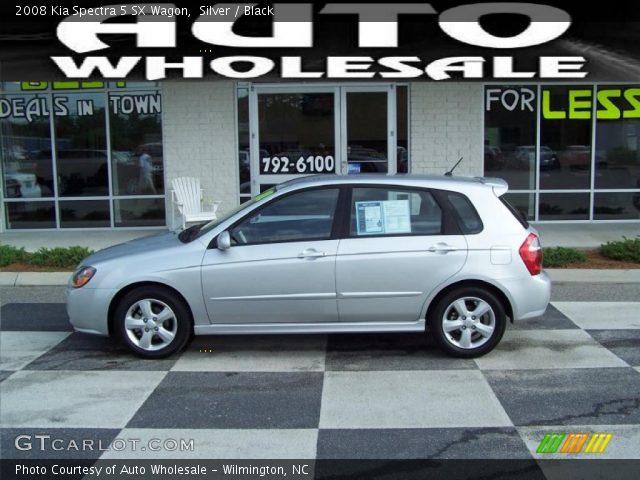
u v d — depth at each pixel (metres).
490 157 13.70
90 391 5.70
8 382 5.92
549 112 13.61
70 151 13.70
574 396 5.49
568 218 13.95
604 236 12.31
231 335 7.26
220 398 5.54
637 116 13.65
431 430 4.91
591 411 5.20
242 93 13.15
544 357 6.44
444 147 13.20
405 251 6.21
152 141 13.57
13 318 7.99
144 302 6.34
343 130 13.21
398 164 13.33
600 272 9.70
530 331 7.28
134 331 6.43
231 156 13.20
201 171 13.27
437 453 4.56
